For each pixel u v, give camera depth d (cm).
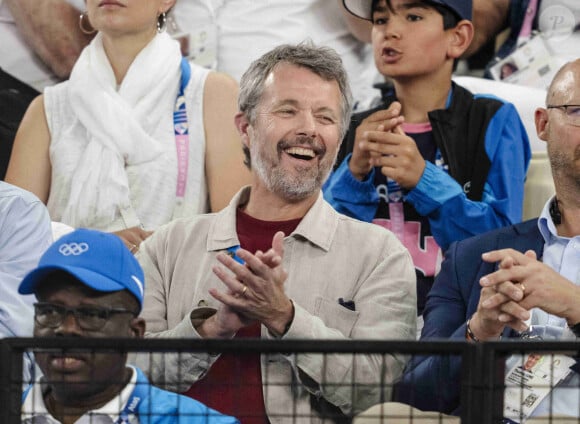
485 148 1533
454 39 1565
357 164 1500
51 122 1609
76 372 916
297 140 1232
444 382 1108
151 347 833
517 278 1119
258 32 1814
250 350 830
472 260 1276
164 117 1598
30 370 1088
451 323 1252
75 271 962
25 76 1792
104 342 836
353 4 1600
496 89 1700
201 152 1591
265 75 1264
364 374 1120
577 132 1264
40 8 1784
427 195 1467
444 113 1554
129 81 1589
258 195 1262
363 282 1214
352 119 1581
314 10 1825
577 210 1274
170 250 1253
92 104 1584
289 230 1241
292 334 1104
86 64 1606
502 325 1123
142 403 938
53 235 1418
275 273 1076
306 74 1253
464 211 1471
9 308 1255
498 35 1838
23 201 1309
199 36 1820
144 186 1565
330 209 1252
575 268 1253
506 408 1120
